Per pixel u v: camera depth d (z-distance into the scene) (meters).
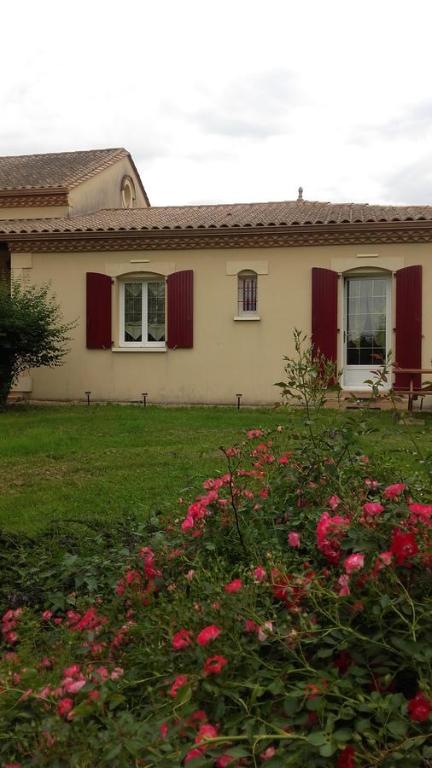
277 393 14.34
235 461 4.14
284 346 14.30
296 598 2.45
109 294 15.08
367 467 3.66
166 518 4.27
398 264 13.76
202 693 2.27
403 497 2.94
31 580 3.79
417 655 2.15
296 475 3.60
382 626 2.32
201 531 3.34
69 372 15.31
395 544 2.37
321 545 2.64
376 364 14.15
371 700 2.10
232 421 11.54
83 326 15.27
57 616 3.54
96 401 15.21
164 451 8.79
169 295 14.78
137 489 6.69
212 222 14.87
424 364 13.64
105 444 9.45
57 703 2.41
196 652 2.35
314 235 14.06
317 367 3.99
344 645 2.25
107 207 20.97
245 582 2.80
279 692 2.17
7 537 4.52
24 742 2.26
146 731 2.15
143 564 3.29
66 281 15.33
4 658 3.02
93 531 4.71
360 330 14.30
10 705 2.52
